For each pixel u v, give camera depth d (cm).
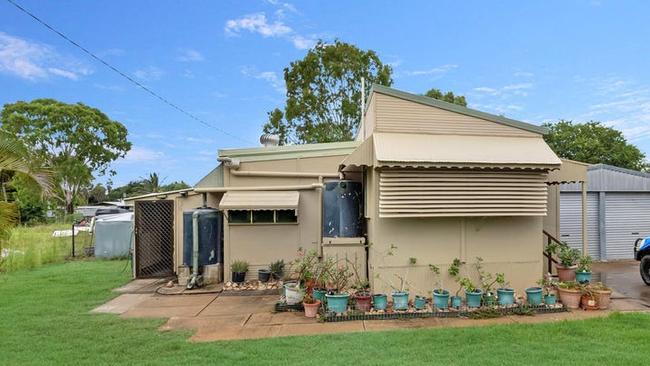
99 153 4391
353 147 1012
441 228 722
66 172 4019
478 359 436
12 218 762
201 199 1073
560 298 674
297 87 2483
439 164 675
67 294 827
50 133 4056
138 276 1019
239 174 981
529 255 739
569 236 1288
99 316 653
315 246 950
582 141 2797
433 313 630
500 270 730
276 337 536
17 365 441
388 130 743
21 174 749
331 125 2430
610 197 1326
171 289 860
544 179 721
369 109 820
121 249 1423
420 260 715
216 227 945
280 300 720
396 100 752
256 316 651
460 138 750
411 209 684
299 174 984
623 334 515
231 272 924
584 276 786
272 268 918
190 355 467
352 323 602
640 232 1330
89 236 1752
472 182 700
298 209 952
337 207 815
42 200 827
